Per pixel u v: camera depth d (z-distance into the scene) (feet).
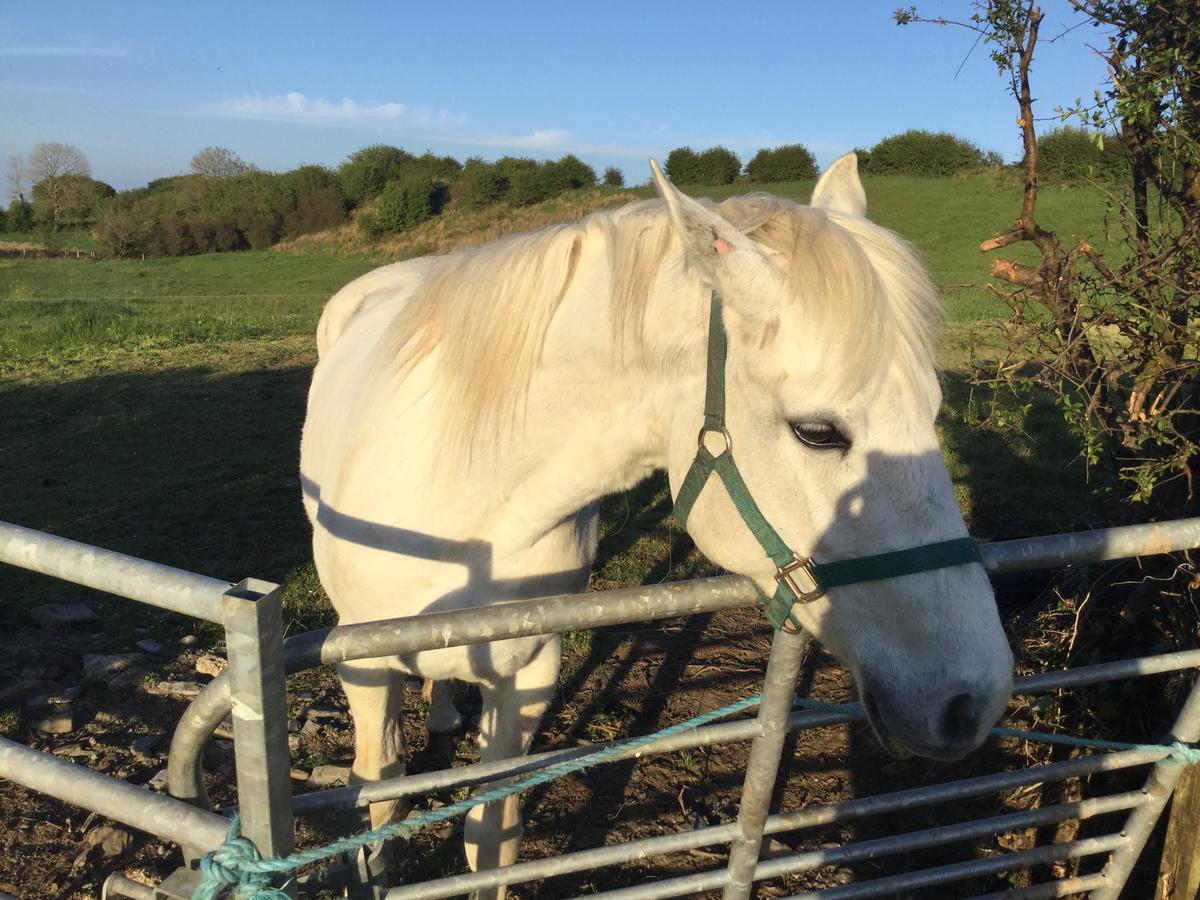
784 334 4.44
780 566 4.65
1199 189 6.74
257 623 3.08
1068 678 5.40
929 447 4.46
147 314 46.57
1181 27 6.57
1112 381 7.10
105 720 10.57
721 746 10.57
